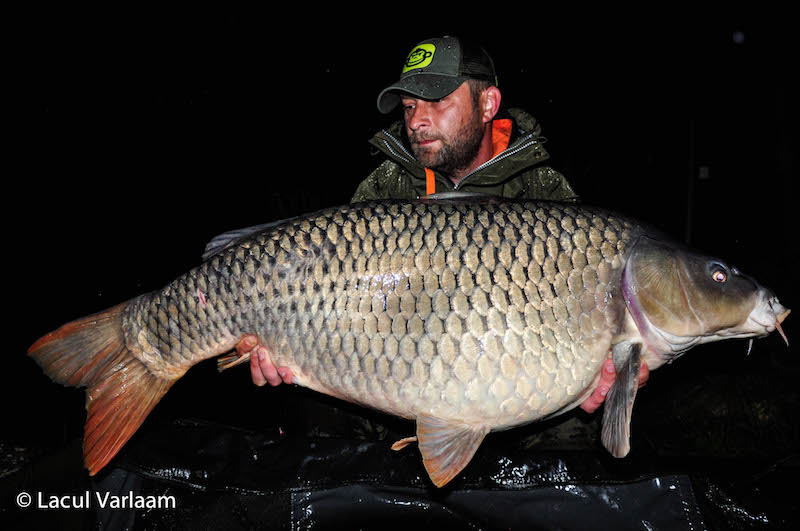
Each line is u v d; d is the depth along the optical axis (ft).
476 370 3.26
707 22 16.22
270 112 17.01
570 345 3.35
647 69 16.83
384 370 3.32
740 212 15.80
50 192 14.82
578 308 3.36
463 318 3.26
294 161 16.14
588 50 16.99
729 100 16.19
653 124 16.79
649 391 7.22
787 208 13.24
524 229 3.38
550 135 16.76
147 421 4.22
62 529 3.87
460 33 17.19
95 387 3.66
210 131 16.81
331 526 4.00
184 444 4.09
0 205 14.21
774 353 7.87
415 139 4.11
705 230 15.34
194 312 3.54
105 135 16.30
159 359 3.65
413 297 3.29
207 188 15.51
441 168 4.24
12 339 8.45
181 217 14.40
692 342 3.55
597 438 4.40
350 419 4.65
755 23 15.26
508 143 4.49
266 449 4.12
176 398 6.86
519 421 3.38
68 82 16.06
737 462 4.01
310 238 3.42
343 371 3.39
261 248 3.45
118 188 15.23
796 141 13.25
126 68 16.48
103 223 13.80
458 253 3.31
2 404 6.50
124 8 16.39
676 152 16.40
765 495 3.73
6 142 15.28
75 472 3.97
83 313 9.50
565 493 3.90
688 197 14.82
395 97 4.37
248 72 17.04
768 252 13.51
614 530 3.82
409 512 4.00
